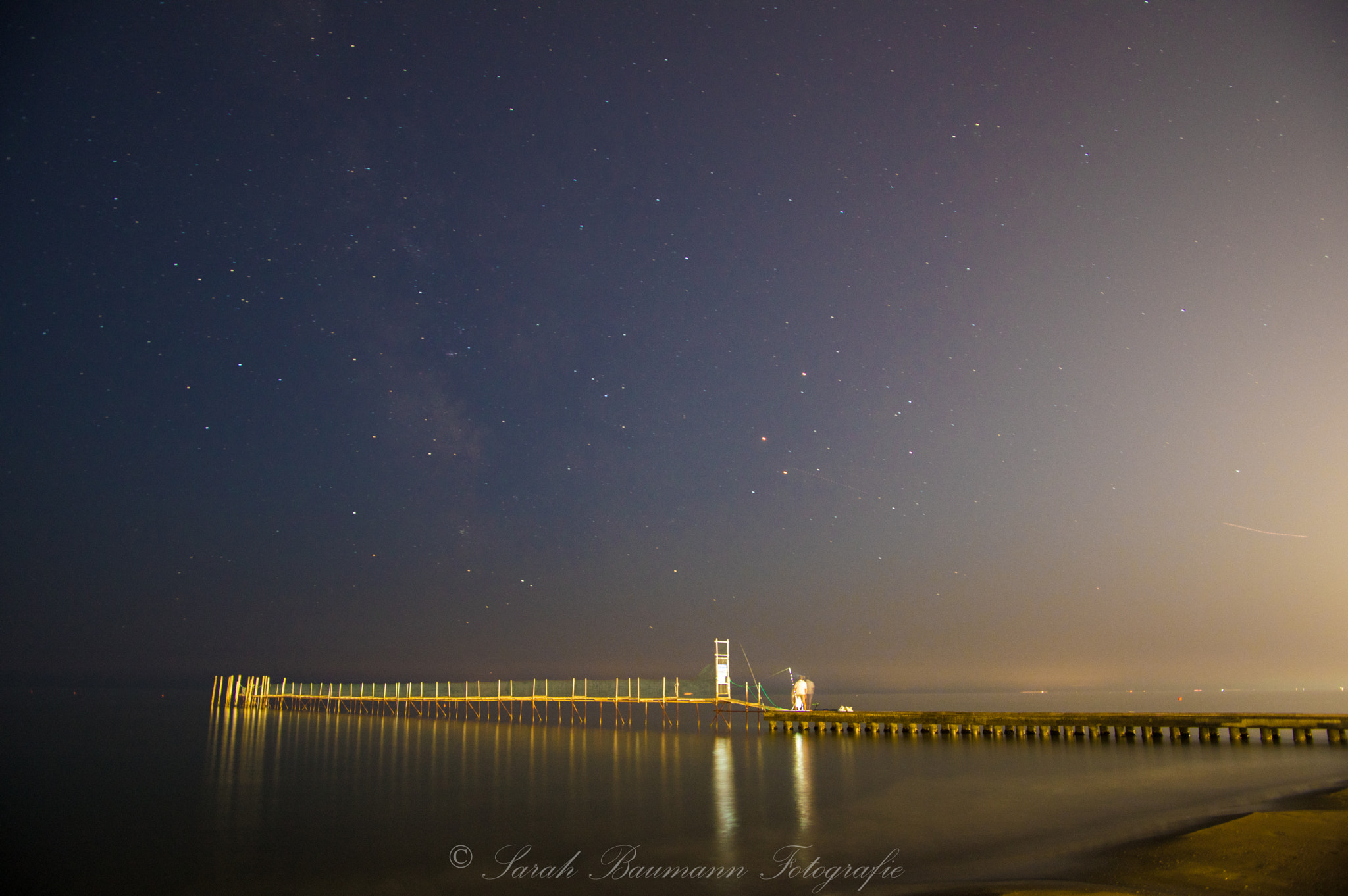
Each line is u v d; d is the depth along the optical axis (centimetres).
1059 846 1518
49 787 2325
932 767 2622
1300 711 7131
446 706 6147
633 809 1927
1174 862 1349
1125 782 2275
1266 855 1348
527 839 1620
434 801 2070
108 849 1573
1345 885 1195
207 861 1484
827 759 2856
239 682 7025
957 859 1444
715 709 4231
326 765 2812
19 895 1312
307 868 1439
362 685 6119
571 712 6875
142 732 4222
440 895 1280
